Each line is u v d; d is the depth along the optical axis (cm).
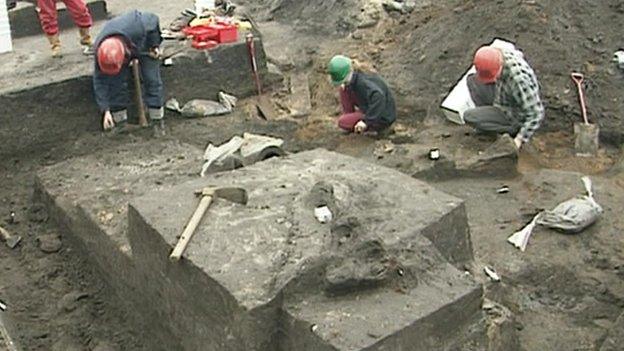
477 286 347
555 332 433
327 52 866
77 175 575
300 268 350
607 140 684
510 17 771
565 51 744
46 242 548
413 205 404
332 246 367
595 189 575
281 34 932
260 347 344
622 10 786
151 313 438
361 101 678
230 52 756
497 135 648
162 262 398
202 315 375
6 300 495
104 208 512
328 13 933
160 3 938
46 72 689
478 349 350
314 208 404
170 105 726
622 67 734
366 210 398
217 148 558
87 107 687
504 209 552
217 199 417
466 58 766
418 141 668
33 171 648
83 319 480
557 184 583
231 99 755
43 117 669
